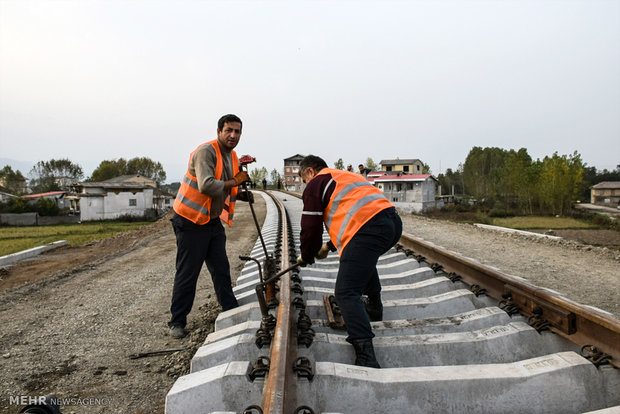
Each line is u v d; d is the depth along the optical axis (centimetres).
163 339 336
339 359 235
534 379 188
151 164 10581
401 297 352
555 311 237
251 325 264
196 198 320
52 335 349
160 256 764
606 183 8888
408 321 272
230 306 346
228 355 227
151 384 258
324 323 275
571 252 754
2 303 450
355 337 221
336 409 180
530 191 5191
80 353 310
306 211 246
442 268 411
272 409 140
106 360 296
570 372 191
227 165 342
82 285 533
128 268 651
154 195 5669
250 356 227
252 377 191
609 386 194
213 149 322
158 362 291
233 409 187
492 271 309
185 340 331
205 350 236
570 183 4884
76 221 4431
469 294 323
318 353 234
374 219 235
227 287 350
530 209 5266
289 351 202
